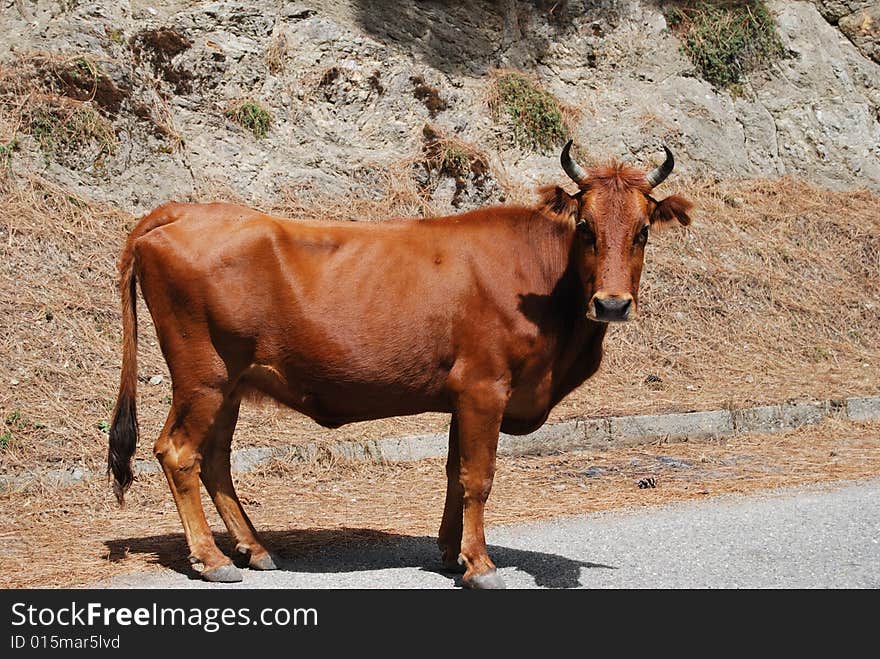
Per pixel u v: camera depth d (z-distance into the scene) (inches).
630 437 421.7
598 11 663.8
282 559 263.9
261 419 390.9
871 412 471.2
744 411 443.5
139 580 243.8
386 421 405.7
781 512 303.0
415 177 547.2
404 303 240.1
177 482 244.7
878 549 260.4
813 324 554.9
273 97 544.7
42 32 491.5
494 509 321.7
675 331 523.8
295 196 515.5
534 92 611.2
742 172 653.3
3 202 438.6
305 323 238.8
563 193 238.7
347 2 601.0
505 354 239.0
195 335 241.3
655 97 653.3
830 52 723.4
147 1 554.6
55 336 396.2
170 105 516.1
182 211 250.1
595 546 269.7
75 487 325.1
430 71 590.9
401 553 269.9
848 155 688.4
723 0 703.7
